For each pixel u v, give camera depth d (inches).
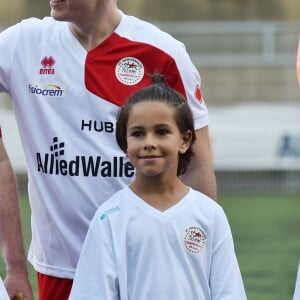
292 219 796.6
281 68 1030.4
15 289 284.7
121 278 255.4
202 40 1040.2
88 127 284.4
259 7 1378.0
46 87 286.8
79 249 285.0
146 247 256.7
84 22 283.3
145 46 286.4
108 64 285.6
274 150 1016.9
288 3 1384.1
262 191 1016.9
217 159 1015.6
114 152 283.0
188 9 1385.3
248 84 1031.0
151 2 1380.4
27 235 673.6
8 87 293.0
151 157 257.8
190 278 258.4
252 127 1013.8
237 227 753.0
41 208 289.3
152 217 258.1
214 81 1032.2
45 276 291.0
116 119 280.2
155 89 262.7
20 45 290.8
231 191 1013.8
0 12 1337.4
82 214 284.4
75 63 285.9
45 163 286.8
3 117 984.9
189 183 292.2
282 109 1014.4
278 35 1035.9
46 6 1344.7
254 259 609.3
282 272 565.9
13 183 289.7
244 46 1035.9
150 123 258.8
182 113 261.9
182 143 265.9
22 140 292.5
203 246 260.1
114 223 259.0
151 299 254.8
